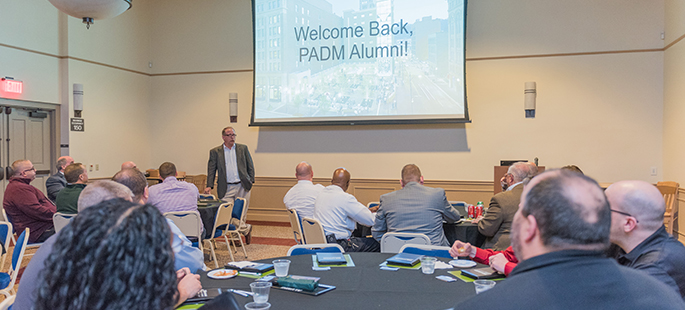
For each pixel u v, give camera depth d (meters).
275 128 7.37
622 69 6.14
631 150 6.13
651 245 1.59
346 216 3.45
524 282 0.96
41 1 6.22
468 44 6.62
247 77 7.46
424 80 6.63
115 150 7.22
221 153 6.33
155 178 7.27
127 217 0.84
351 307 1.62
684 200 5.34
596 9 6.20
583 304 0.92
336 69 6.96
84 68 6.71
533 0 6.39
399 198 3.21
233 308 1.22
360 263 2.25
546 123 6.39
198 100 7.67
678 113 5.50
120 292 0.78
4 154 5.98
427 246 2.53
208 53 7.61
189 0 7.68
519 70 6.47
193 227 3.92
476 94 6.62
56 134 6.52
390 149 6.94
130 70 7.48
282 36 7.14
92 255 0.79
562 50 6.30
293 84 7.11
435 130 6.77
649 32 6.03
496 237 3.03
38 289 0.82
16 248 2.84
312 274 2.05
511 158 6.50
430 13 6.59
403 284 1.89
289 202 4.02
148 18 7.86
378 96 6.81
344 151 7.11
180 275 1.61
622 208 1.62
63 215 3.74
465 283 1.90
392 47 6.75
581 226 0.95
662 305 0.94
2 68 5.79
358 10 6.87
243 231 5.56
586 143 6.26
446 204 3.24
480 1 6.57
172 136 7.80
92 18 3.90
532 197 1.00
